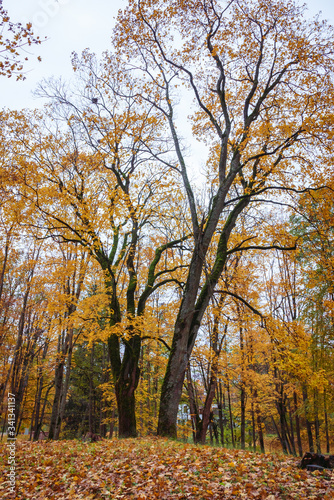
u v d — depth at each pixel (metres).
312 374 10.66
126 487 5.18
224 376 14.94
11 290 20.17
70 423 26.09
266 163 12.53
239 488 4.81
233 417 23.50
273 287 18.08
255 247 11.60
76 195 11.62
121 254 12.49
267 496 4.49
